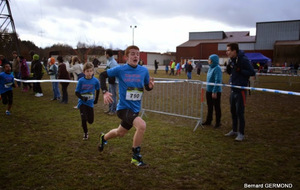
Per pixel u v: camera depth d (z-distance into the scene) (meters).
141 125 3.02
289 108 8.05
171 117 6.62
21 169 3.26
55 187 2.81
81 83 4.47
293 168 3.42
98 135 4.82
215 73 5.38
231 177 3.14
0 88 6.14
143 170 3.31
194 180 3.05
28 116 6.29
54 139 4.51
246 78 4.64
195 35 55.28
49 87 13.27
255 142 4.55
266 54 45.62
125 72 3.19
